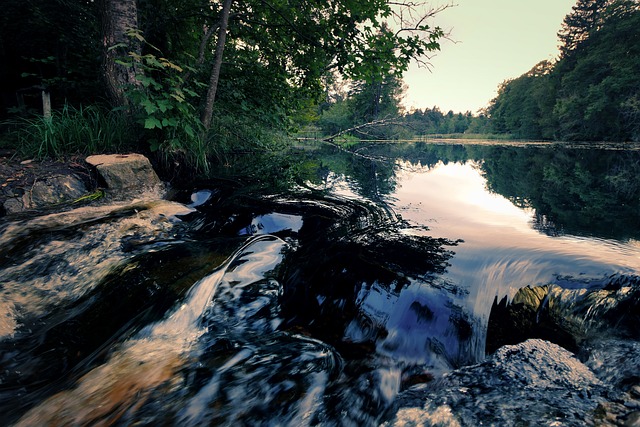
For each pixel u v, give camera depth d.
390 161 8.80
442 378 1.18
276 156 7.99
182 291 1.56
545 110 43.69
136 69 4.32
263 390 1.08
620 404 0.93
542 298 1.50
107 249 2.19
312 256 1.98
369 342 1.37
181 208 3.06
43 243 2.15
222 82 6.14
